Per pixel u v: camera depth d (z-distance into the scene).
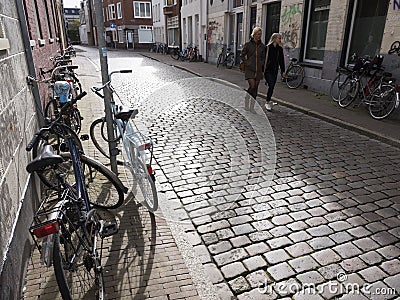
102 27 3.78
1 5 3.12
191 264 2.71
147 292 2.41
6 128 2.64
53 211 1.99
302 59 10.68
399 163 4.82
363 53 8.39
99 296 2.15
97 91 4.09
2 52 2.86
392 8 7.07
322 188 4.02
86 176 3.45
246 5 14.33
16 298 2.21
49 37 9.78
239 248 2.94
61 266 1.91
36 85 4.19
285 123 6.84
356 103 7.92
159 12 34.38
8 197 2.42
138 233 3.09
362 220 3.35
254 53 6.93
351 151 5.30
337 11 8.74
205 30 19.88
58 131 3.76
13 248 2.30
